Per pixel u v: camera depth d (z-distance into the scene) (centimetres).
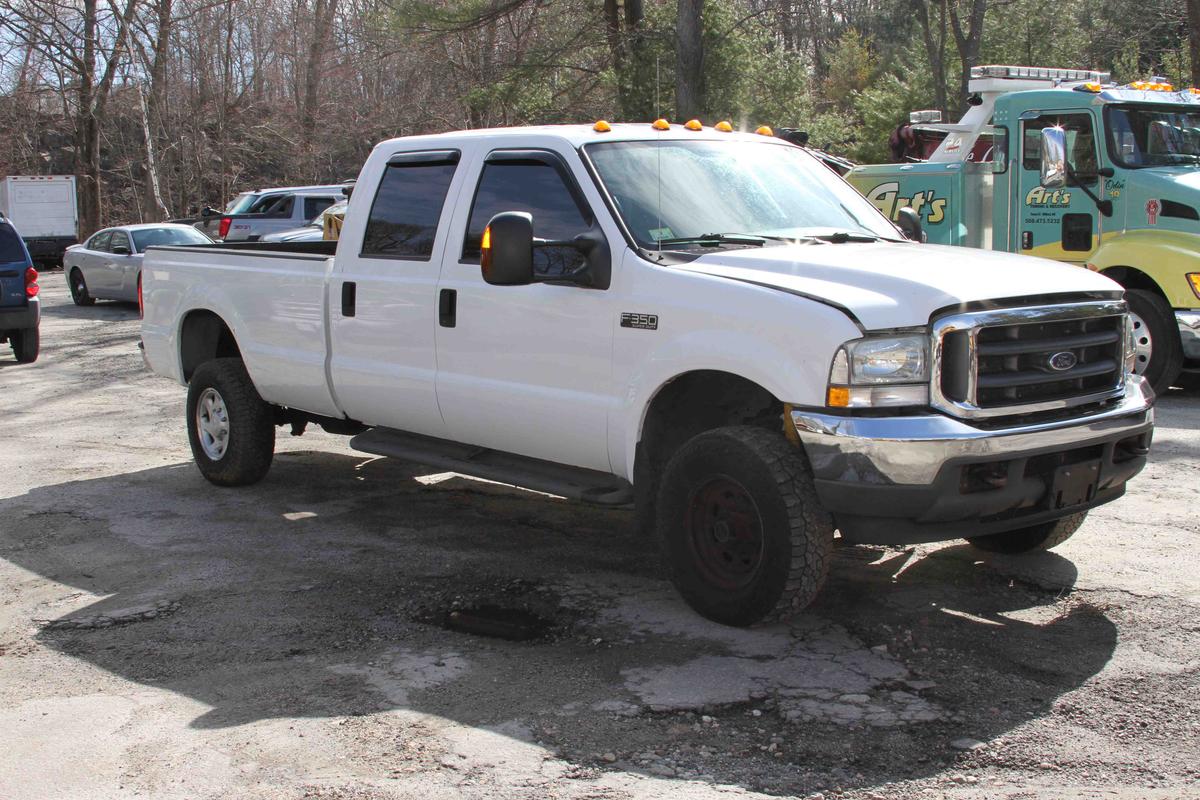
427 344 607
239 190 4647
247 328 732
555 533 653
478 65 3406
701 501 489
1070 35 3272
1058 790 354
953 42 3188
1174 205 996
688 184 558
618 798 355
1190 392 1047
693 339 482
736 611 480
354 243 657
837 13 5681
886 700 418
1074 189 1073
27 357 1452
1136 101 1052
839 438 439
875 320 441
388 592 557
